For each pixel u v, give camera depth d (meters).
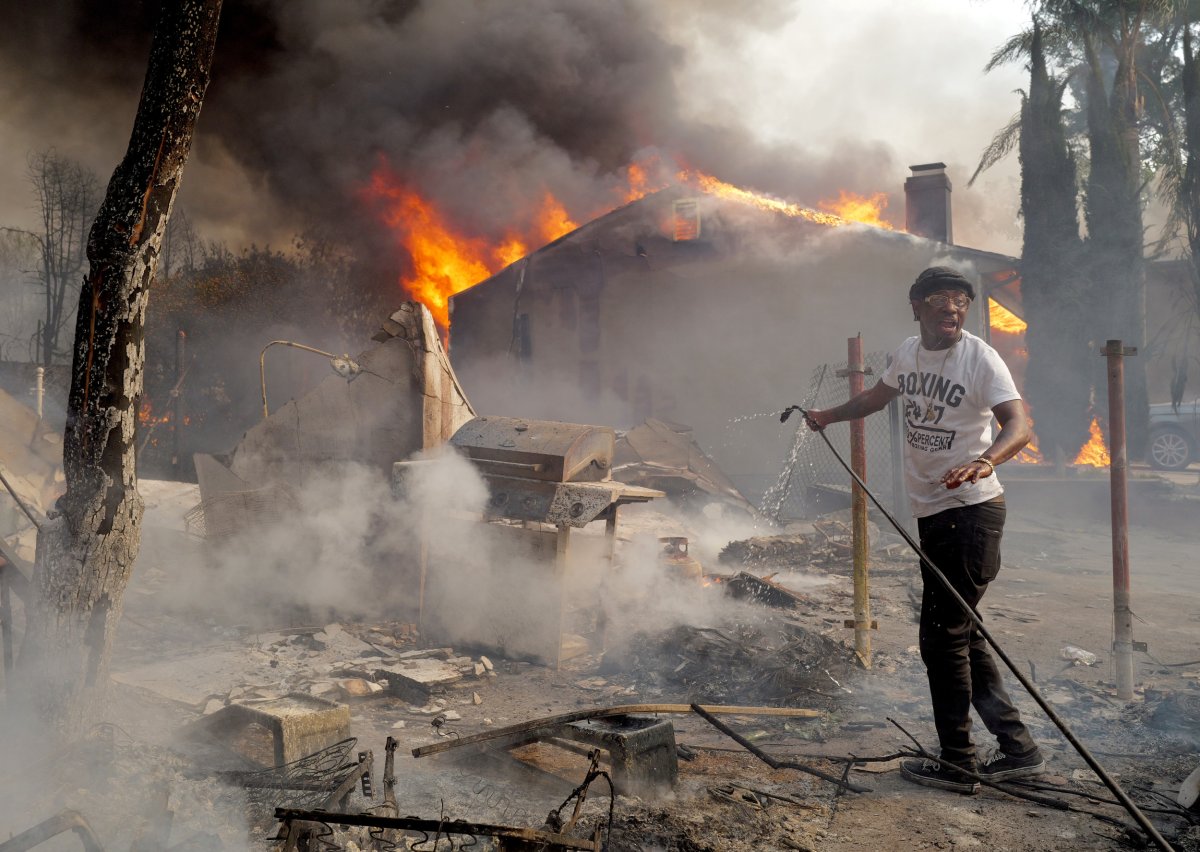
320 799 3.03
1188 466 18.23
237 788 3.17
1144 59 21.11
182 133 3.47
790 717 4.66
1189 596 8.20
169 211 3.51
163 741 3.77
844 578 8.94
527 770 3.56
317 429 6.82
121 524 3.46
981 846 3.14
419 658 5.71
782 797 3.56
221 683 5.00
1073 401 18.61
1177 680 5.33
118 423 3.44
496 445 6.11
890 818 3.39
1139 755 4.07
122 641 5.80
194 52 3.46
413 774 3.67
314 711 3.66
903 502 10.88
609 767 3.56
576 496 5.75
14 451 8.19
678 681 5.21
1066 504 15.08
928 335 3.85
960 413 3.75
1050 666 5.73
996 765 3.84
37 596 3.40
